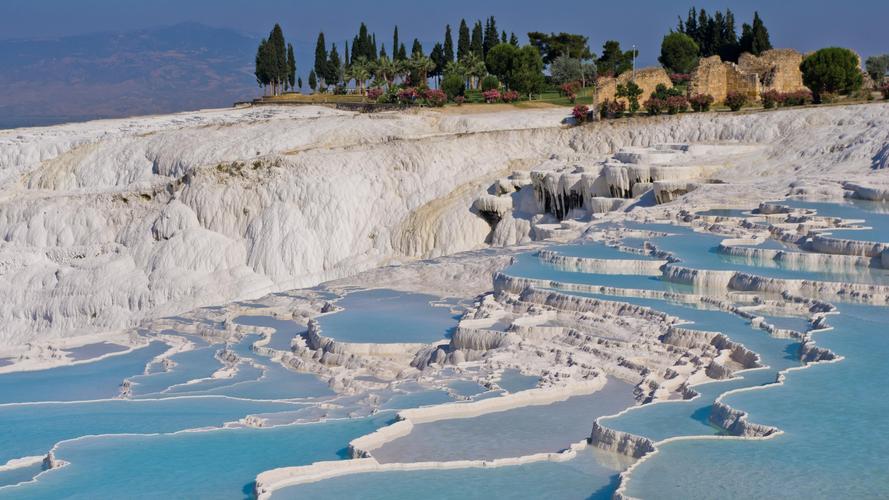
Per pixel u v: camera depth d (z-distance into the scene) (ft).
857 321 101.96
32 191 272.10
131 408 102.58
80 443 86.17
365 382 108.68
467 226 218.18
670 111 238.27
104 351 139.44
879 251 122.42
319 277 220.23
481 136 240.94
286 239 225.56
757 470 68.80
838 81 231.30
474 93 339.57
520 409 89.61
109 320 221.05
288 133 261.85
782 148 199.00
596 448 79.00
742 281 119.55
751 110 225.56
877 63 312.71
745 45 371.15
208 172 239.71
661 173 189.67
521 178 218.79
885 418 76.69
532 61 348.18
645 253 140.77
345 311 139.85
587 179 199.52
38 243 247.09
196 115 339.57
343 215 228.22
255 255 225.35
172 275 224.94
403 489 72.23
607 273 133.80
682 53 361.71
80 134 298.76
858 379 85.10
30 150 286.25
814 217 144.97
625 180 193.36
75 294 227.20
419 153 236.84
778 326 103.71
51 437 92.68
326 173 234.79
